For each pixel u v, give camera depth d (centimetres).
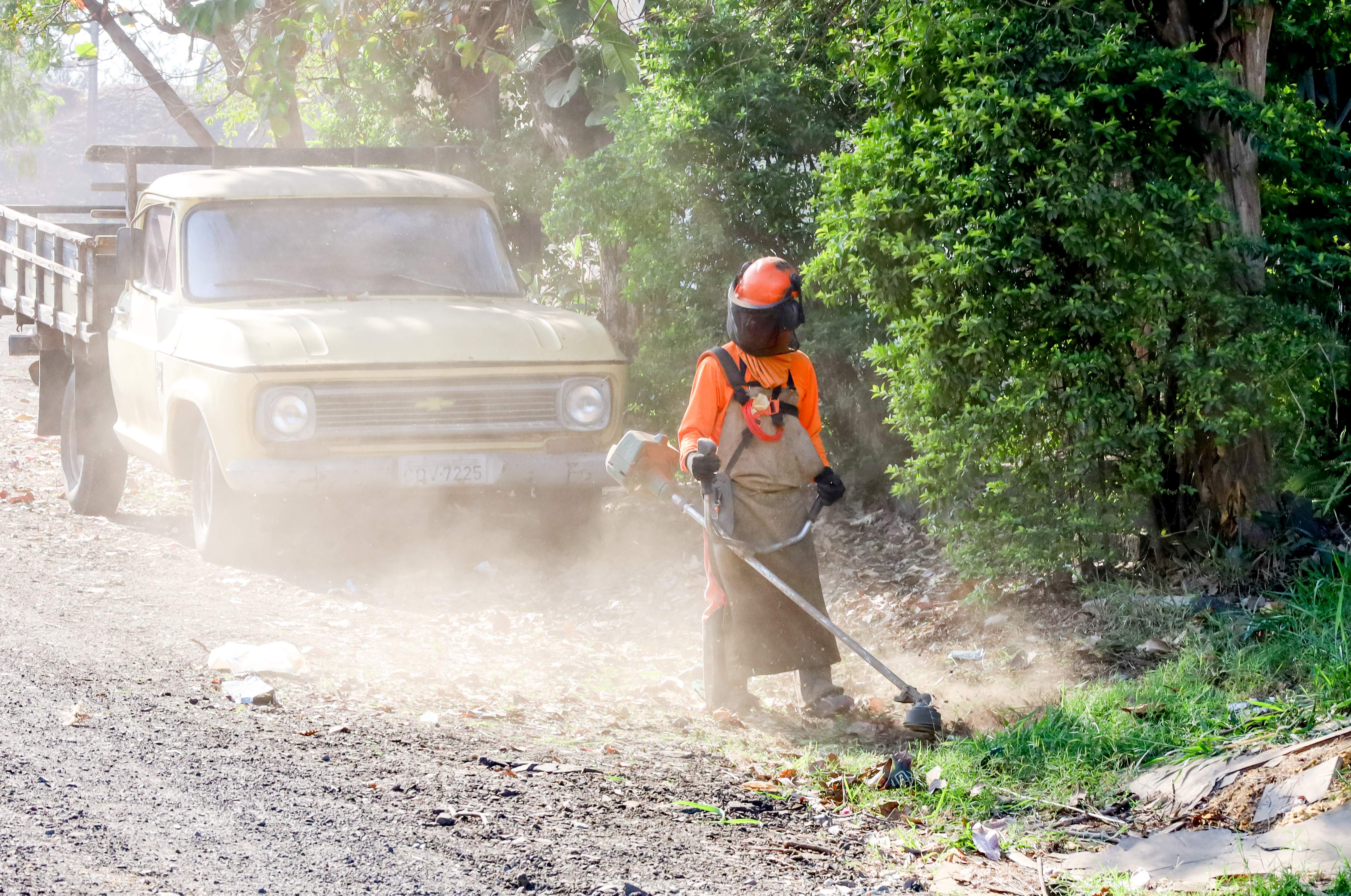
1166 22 1043
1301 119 1105
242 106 2641
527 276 1827
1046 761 759
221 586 1195
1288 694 812
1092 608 1010
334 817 623
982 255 966
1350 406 1047
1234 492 1016
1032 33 1000
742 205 1411
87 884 527
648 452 905
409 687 895
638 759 765
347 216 1418
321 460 1195
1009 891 592
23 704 776
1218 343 988
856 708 904
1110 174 973
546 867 579
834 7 1427
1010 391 995
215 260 1347
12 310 1767
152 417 1377
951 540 1064
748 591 880
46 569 1219
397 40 1927
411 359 1211
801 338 1377
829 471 887
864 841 657
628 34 1641
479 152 1850
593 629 1122
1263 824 639
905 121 1058
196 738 729
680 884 573
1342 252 1069
